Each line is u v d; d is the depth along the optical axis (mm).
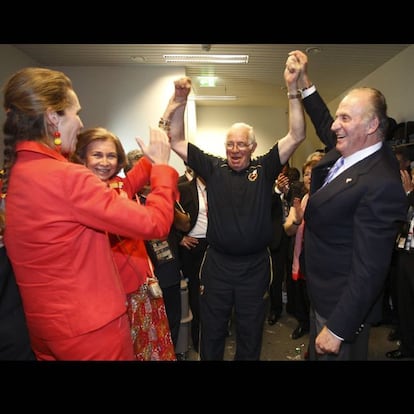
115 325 952
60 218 851
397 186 1137
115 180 1426
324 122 1558
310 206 1316
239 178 1800
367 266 1126
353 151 1281
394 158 1280
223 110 7750
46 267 863
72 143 975
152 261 1858
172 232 2070
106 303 922
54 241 851
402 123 3799
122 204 891
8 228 885
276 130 7789
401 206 1139
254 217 1734
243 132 1767
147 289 1486
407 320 2439
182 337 2361
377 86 4781
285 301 3787
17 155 892
